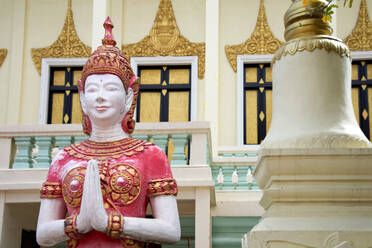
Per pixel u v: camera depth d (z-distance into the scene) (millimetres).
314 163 3506
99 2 11234
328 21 4020
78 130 8391
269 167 3555
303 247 3328
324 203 3504
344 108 3820
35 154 8906
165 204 4160
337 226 3377
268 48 12594
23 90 12703
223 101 12359
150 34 12883
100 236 3947
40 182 8148
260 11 12812
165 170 4262
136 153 4238
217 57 11281
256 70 12617
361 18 12414
